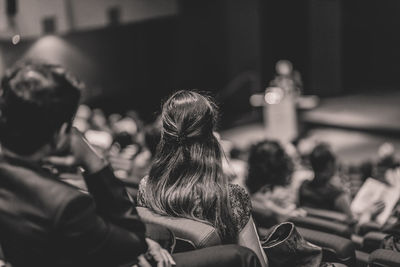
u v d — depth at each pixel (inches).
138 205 103.7
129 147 374.9
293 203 221.0
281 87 669.9
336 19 939.3
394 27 961.5
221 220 96.0
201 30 839.7
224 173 98.7
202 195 95.7
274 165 206.2
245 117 815.1
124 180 180.7
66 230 70.1
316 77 940.6
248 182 211.2
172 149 99.3
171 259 81.5
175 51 833.5
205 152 98.2
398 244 130.8
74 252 71.3
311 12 928.9
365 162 364.2
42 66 72.1
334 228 143.3
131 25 790.5
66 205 70.2
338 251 119.1
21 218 70.5
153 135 206.8
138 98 807.7
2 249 73.5
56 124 71.8
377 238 142.4
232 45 837.8
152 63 819.4
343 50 1005.2
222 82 848.3
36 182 71.1
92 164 74.7
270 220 161.0
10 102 70.0
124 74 794.8
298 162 420.2
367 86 968.3
